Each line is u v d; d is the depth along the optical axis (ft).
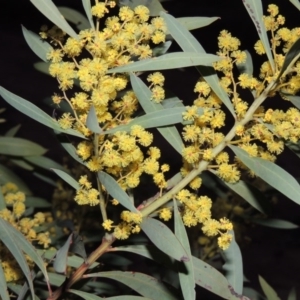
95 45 2.33
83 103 2.35
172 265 2.55
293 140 2.43
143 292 2.60
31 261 2.79
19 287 2.81
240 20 10.13
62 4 9.75
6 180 3.49
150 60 2.37
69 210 3.47
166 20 2.44
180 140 2.47
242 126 2.42
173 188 2.45
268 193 3.37
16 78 9.21
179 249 2.34
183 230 2.38
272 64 2.43
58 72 2.37
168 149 6.94
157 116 2.39
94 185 3.34
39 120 2.38
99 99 2.31
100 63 2.32
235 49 2.48
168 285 2.61
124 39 2.37
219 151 2.44
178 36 2.44
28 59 9.70
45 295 2.92
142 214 2.43
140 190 3.54
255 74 8.56
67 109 3.35
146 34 2.41
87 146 2.43
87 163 2.44
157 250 2.55
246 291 3.59
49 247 3.10
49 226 3.17
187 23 2.61
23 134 7.85
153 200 2.47
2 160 4.12
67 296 2.93
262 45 2.51
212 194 3.67
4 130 7.91
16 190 3.35
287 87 2.47
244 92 7.80
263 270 6.68
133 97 2.47
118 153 2.36
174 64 2.37
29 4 10.34
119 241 2.92
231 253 2.62
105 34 2.37
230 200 3.46
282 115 2.45
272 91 2.45
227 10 10.26
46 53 2.47
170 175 3.99
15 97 2.36
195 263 2.53
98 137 2.37
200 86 2.45
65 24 2.32
